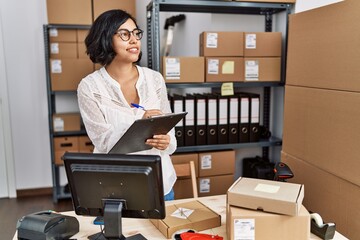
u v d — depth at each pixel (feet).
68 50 10.07
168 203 5.09
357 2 5.01
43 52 11.05
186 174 6.71
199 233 4.24
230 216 3.94
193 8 8.23
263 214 3.90
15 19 10.73
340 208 5.58
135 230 4.46
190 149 8.11
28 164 11.59
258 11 8.62
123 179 3.65
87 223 4.63
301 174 6.57
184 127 8.11
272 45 8.09
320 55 5.86
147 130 4.33
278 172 5.42
